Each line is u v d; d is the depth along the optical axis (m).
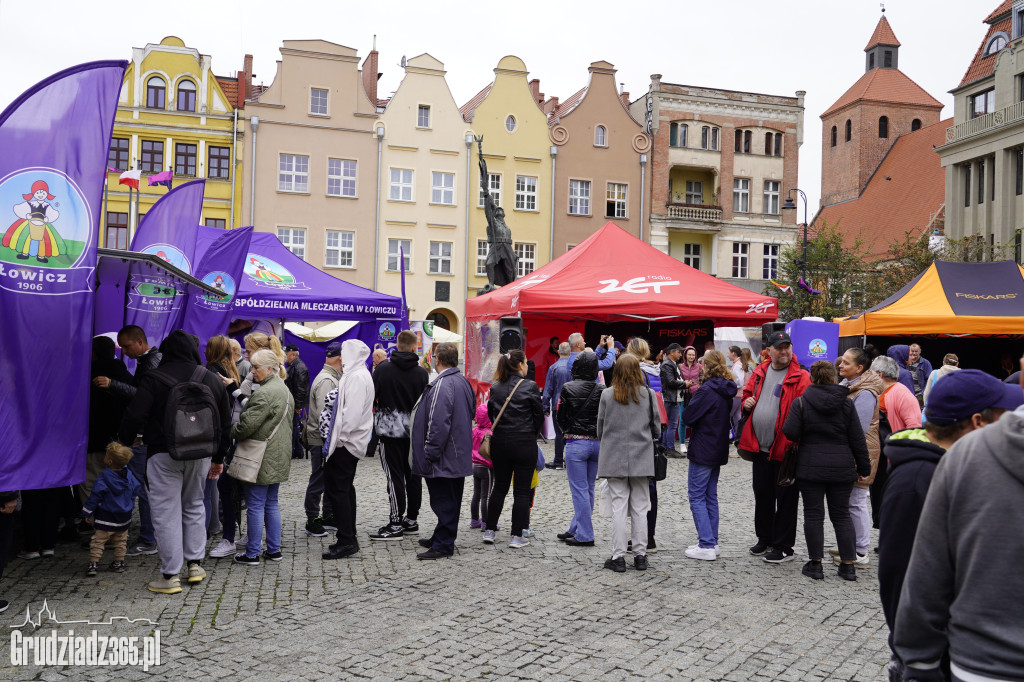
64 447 5.92
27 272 5.77
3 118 5.73
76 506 8.27
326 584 6.43
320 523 8.18
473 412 7.46
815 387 6.67
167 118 36.81
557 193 42.41
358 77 39.31
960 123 43.00
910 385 10.33
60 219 5.94
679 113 44.25
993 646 2.18
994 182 40.25
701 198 45.88
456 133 40.78
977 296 14.81
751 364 15.06
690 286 14.45
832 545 8.01
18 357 5.71
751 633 5.36
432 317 41.16
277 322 16.33
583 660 4.85
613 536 6.97
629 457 6.87
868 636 5.32
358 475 12.33
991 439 2.25
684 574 6.83
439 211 40.44
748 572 6.92
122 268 8.05
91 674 4.59
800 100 45.97
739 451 7.63
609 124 43.34
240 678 4.54
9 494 5.68
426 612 5.74
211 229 11.37
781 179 45.78
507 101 41.72
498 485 7.90
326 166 38.81
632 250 15.42
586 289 14.02
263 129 37.97
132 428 6.02
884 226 52.84
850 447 6.70
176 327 9.27
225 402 6.37
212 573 6.74
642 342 7.68
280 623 5.49
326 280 15.62
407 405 8.09
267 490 7.15
